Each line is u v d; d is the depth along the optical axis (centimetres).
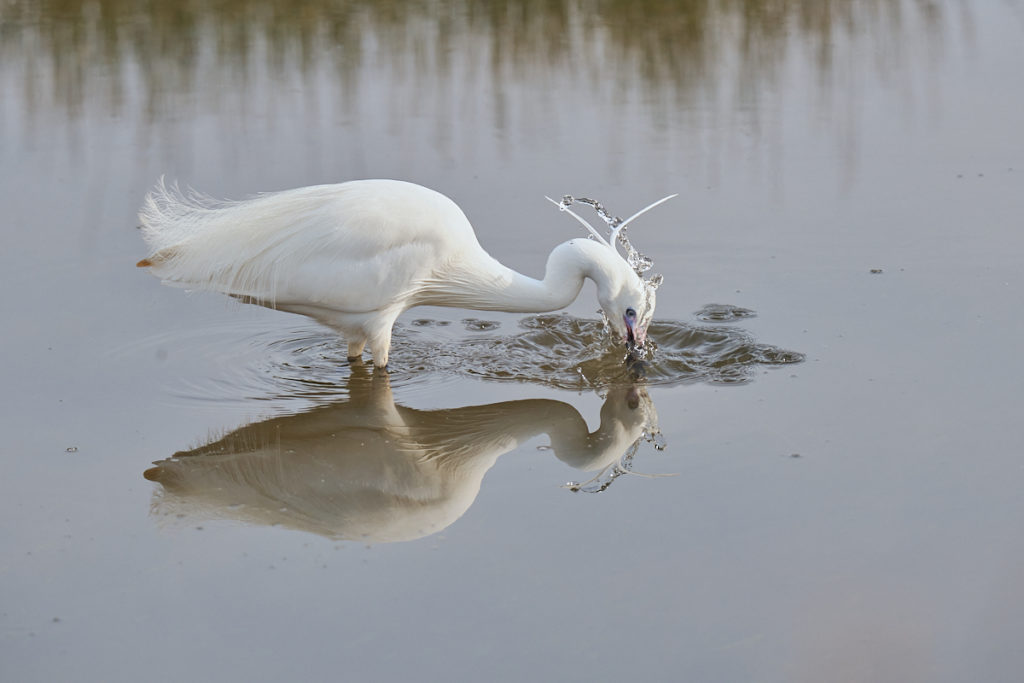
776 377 1121
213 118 1988
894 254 1410
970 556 802
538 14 2623
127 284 1389
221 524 893
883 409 1034
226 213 1170
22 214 1566
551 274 1231
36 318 1291
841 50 2319
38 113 2008
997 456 940
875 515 860
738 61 2277
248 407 1112
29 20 2556
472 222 1550
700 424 1032
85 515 900
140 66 2286
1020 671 684
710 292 1338
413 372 1202
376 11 2658
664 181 1677
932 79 2106
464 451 1027
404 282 1173
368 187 1174
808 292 1321
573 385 1160
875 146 1791
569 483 952
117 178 1700
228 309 1362
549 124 1948
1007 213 1509
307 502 932
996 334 1182
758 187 1648
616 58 2319
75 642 739
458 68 2273
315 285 1144
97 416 1076
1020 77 2083
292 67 2286
